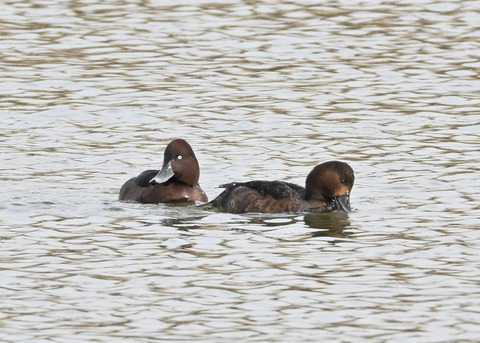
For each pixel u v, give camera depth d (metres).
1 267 13.47
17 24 27.50
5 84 23.19
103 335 11.59
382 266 13.57
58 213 15.80
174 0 29.55
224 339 11.52
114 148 19.34
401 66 24.41
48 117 21.12
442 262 13.70
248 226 15.28
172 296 12.60
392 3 29.31
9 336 11.54
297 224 15.38
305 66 24.50
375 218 15.62
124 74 23.95
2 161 18.44
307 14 28.39
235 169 18.19
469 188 16.95
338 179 15.97
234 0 29.61
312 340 11.48
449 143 19.41
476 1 29.39
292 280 13.09
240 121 20.86
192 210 16.17
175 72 24.11
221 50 25.69
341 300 12.49
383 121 20.81
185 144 16.72
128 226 15.23
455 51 25.45
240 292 12.73
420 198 16.55
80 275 13.23
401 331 11.70
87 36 26.66
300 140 19.75
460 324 11.85
